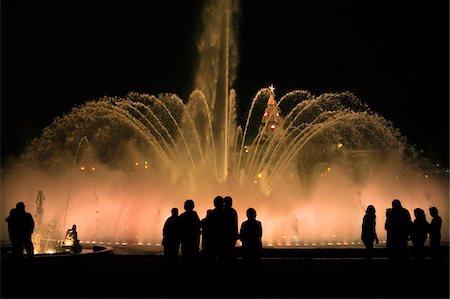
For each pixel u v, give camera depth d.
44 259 18.86
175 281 14.28
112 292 12.88
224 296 12.38
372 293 12.91
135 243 27.36
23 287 13.62
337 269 17.41
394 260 15.80
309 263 18.98
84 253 20.16
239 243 23.80
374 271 17.00
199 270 13.52
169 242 14.35
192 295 12.48
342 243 26.50
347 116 42.31
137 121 41.16
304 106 41.31
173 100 41.12
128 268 17.44
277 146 38.34
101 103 43.38
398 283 14.52
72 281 14.65
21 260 16.36
